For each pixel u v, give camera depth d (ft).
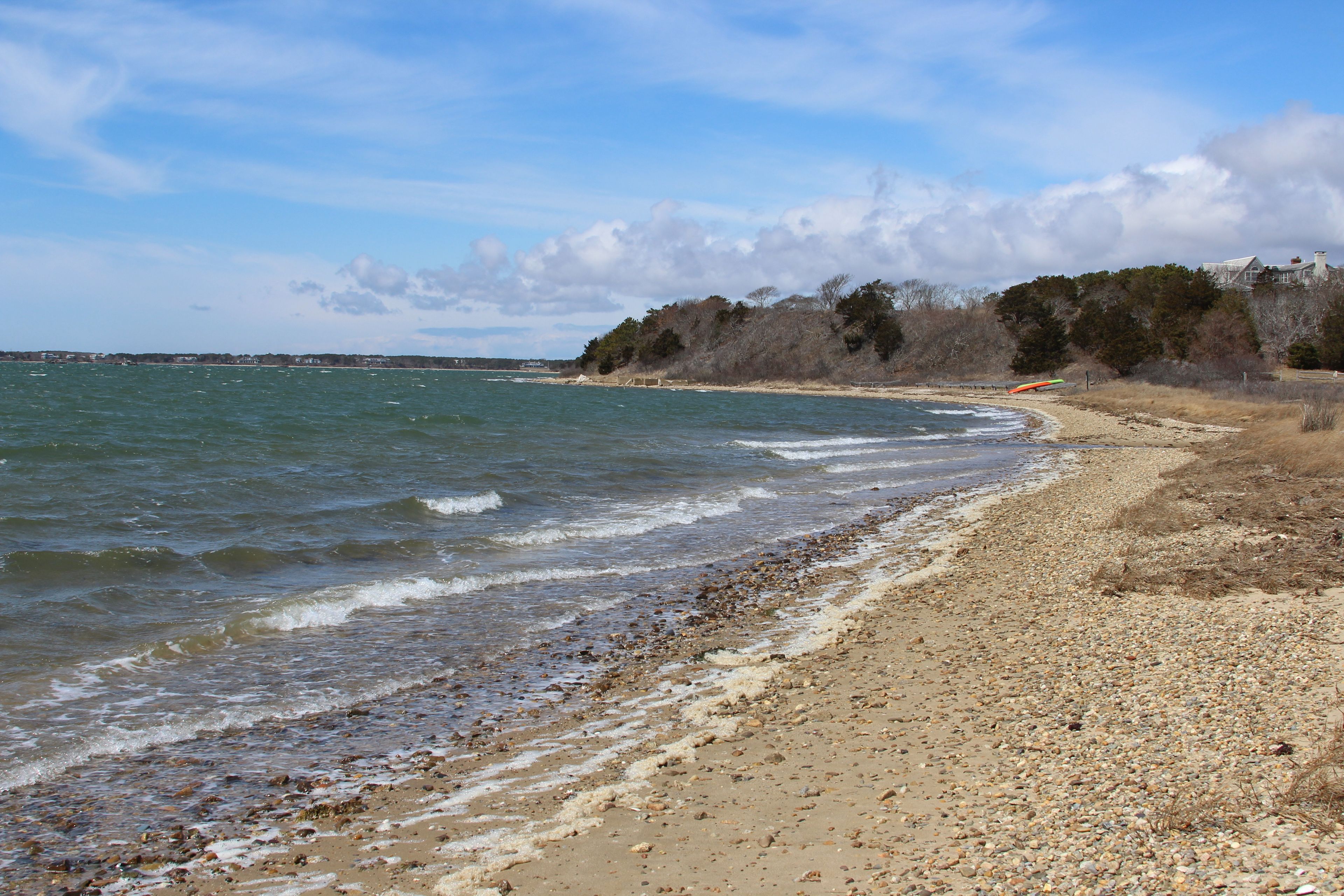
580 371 550.36
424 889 16.17
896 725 23.57
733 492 75.25
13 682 27.94
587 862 16.70
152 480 69.31
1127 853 14.55
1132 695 23.44
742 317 492.13
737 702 26.66
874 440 133.59
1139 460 94.07
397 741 24.38
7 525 50.26
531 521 60.34
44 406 159.02
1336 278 268.82
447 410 186.19
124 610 36.35
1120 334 256.52
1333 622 27.99
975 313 409.08
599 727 25.20
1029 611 35.19
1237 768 17.58
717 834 17.58
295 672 30.04
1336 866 13.19
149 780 21.71
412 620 36.88
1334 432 72.74
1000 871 14.60
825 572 46.39
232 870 17.31
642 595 41.55
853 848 16.40
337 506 61.67
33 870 17.38
